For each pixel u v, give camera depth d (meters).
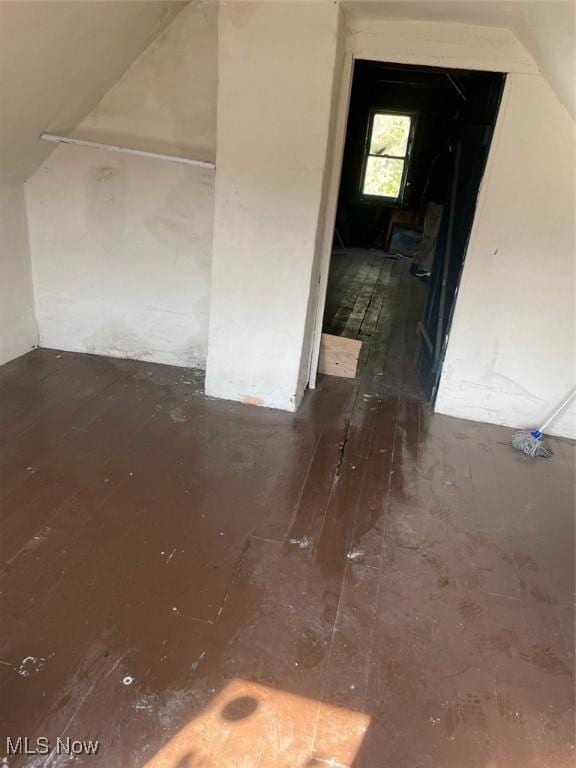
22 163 2.94
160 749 1.31
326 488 2.41
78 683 1.45
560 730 1.45
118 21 2.35
